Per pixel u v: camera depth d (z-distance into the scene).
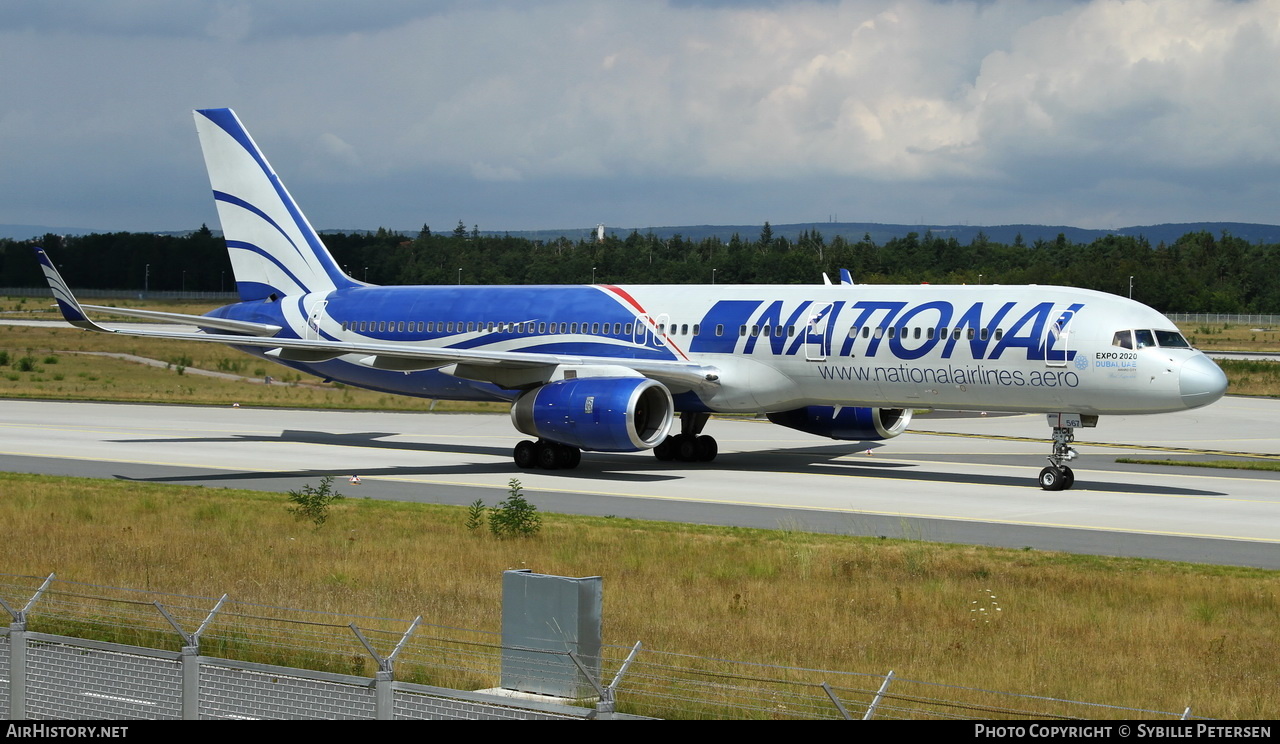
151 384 178.62
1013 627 42.16
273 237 112.12
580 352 95.75
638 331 93.31
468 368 91.50
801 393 88.19
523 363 88.44
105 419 128.00
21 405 142.25
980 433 125.75
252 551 54.56
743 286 93.31
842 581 49.72
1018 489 81.50
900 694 33.72
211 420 129.00
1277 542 60.94
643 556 54.22
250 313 111.81
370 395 167.25
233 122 112.06
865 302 85.69
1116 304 78.00
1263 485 84.19
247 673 32.03
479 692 29.75
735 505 72.88
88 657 33.31
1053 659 37.97
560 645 30.94
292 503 70.25
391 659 29.02
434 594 45.88
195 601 43.91
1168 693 34.38
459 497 75.62
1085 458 102.31
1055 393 78.31
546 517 66.12
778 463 97.00
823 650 38.53
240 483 81.06
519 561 52.78
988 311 80.50
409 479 84.50
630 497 76.06
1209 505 74.12
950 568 52.50
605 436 83.75
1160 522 67.31
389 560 52.94
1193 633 41.31
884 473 90.38
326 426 125.19
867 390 85.19
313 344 89.75
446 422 131.62
